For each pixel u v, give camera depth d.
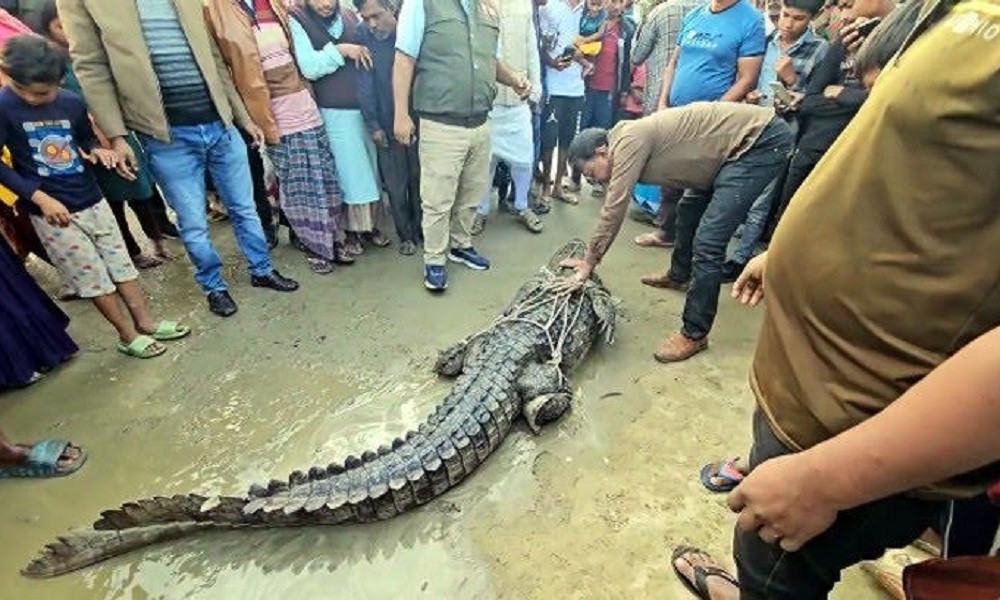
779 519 0.89
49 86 2.73
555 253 4.30
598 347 3.44
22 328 3.00
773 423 1.14
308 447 2.73
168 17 3.10
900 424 0.73
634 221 5.03
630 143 2.92
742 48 3.95
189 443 2.74
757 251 4.39
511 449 2.74
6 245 2.94
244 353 3.33
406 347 3.39
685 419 2.90
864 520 1.07
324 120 3.91
